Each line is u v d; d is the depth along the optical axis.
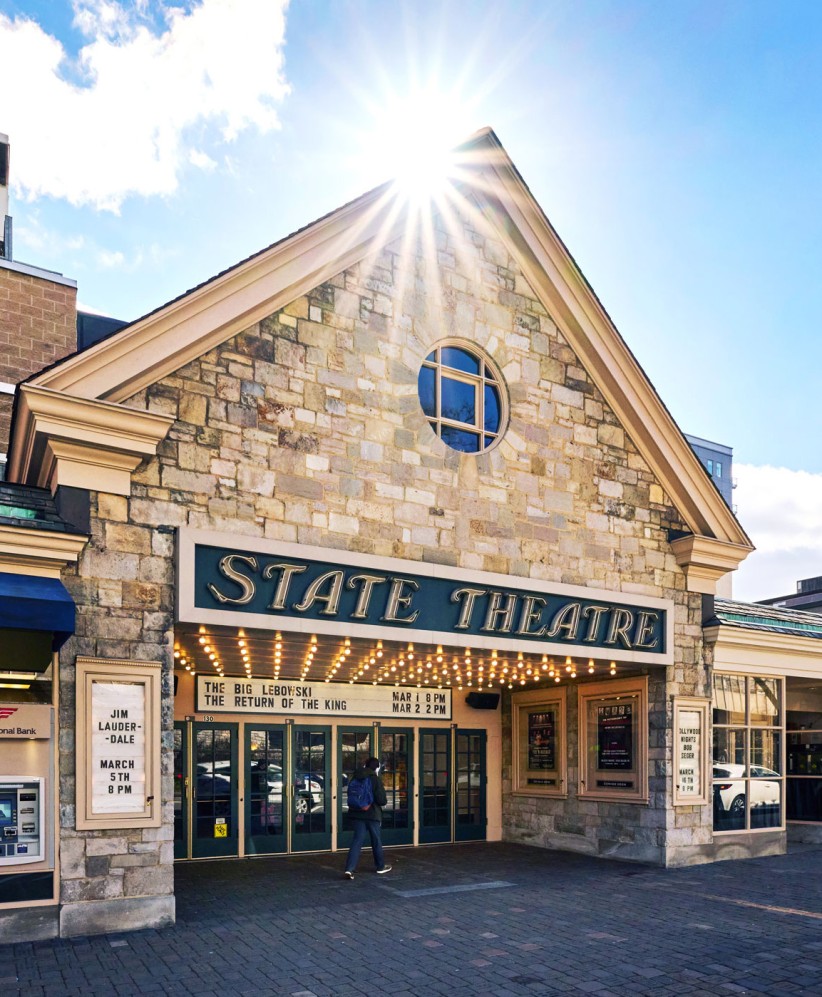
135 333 8.37
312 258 9.73
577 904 9.43
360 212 10.15
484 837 14.63
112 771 7.86
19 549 7.60
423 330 10.73
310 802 13.09
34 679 7.65
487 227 11.66
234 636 9.36
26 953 7.00
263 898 9.52
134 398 8.54
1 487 8.02
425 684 14.32
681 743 12.45
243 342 9.28
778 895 10.05
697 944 7.78
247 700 12.74
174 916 8.05
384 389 10.24
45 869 7.48
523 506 11.27
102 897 7.68
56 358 14.34
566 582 11.52
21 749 7.52
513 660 11.70
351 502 9.73
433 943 7.70
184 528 8.50
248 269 9.13
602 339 12.28
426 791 14.20
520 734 14.82
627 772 12.78
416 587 9.98
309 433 9.56
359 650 10.62
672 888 10.42
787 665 14.27
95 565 8.08
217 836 12.25
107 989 6.19
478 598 10.57
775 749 14.20
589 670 12.80
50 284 14.57
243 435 9.11
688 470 12.94
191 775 12.19
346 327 10.05
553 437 11.78
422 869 11.62
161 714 8.21
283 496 9.25
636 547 12.44
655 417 12.67
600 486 12.17
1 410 13.27
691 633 12.89
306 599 9.10
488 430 11.34
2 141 17.48
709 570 13.15
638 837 12.43
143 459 8.41
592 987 6.54
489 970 6.92
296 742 13.11
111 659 7.97
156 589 8.38
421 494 10.33
